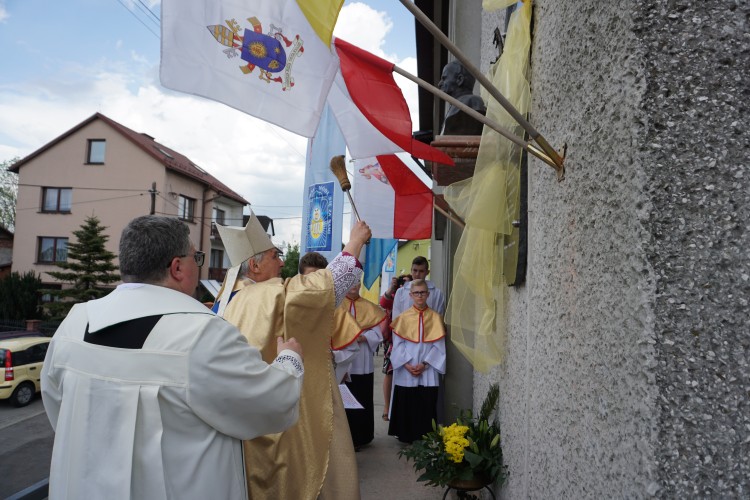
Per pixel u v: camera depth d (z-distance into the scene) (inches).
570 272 60.9
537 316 78.4
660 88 42.6
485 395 148.6
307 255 147.8
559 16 68.7
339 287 87.9
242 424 56.9
